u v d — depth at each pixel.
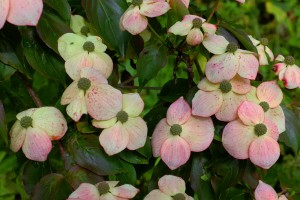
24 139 0.63
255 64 0.65
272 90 0.68
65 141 0.67
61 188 0.64
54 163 0.68
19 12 0.60
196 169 0.67
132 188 0.65
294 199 0.75
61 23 0.69
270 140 0.64
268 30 1.79
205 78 0.67
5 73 0.66
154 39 0.76
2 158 1.06
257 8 1.82
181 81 0.76
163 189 0.65
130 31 0.67
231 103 0.65
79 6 0.81
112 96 0.64
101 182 0.63
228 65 0.65
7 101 0.91
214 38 0.67
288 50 1.69
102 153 0.65
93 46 0.69
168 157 0.65
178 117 0.66
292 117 0.70
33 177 0.68
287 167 1.04
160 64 0.68
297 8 1.82
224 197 0.69
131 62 0.82
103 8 0.70
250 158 0.63
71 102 0.64
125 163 0.67
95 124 0.64
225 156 0.67
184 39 0.70
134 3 0.67
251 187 0.68
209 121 0.66
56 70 0.68
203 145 0.65
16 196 1.14
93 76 0.66
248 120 0.64
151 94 1.38
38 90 1.09
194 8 0.85
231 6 1.64
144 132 0.65
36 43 0.68
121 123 0.64
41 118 0.64
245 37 0.73
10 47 0.65
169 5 0.68
